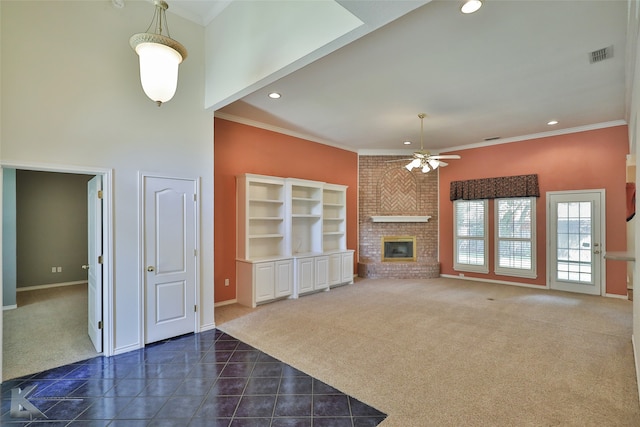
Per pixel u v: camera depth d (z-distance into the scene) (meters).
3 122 2.86
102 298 3.51
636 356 3.00
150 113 3.76
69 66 3.21
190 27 4.09
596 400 2.60
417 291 6.38
